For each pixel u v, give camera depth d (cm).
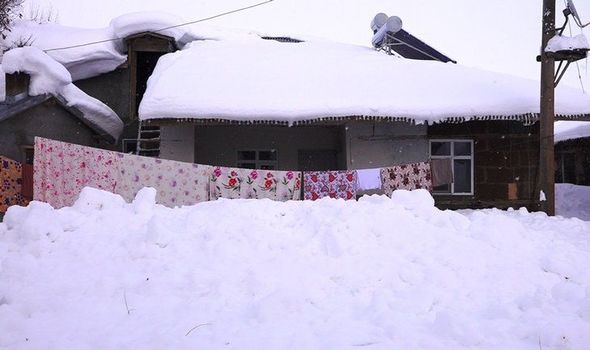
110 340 428
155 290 561
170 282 580
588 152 2459
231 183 1099
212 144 1616
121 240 697
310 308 520
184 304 522
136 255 652
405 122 1436
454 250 684
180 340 426
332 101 1332
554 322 490
